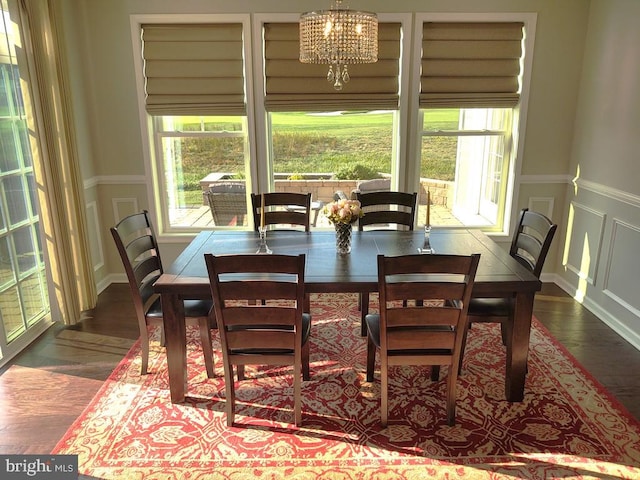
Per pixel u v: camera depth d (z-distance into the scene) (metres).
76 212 3.66
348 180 4.41
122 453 2.30
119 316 3.77
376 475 2.15
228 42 3.96
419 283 2.21
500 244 4.43
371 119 4.26
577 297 4.06
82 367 3.05
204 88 4.05
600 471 2.17
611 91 3.60
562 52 4.01
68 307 3.57
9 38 3.11
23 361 3.12
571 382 2.86
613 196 3.55
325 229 4.51
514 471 2.17
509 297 2.56
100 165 4.21
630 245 3.36
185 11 3.89
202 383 2.87
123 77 4.02
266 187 4.31
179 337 2.58
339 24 2.57
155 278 3.15
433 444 2.35
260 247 2.87
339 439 2.39
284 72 4.00
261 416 2.56
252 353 2.40
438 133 4.26
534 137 4.19
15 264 3.23
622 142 3.46
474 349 3.25
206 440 2.38
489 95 4.07
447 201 4.45
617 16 3.52
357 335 3.45
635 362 3.09
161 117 4.27
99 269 4.27
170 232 4.49
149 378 2.92
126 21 3.90
